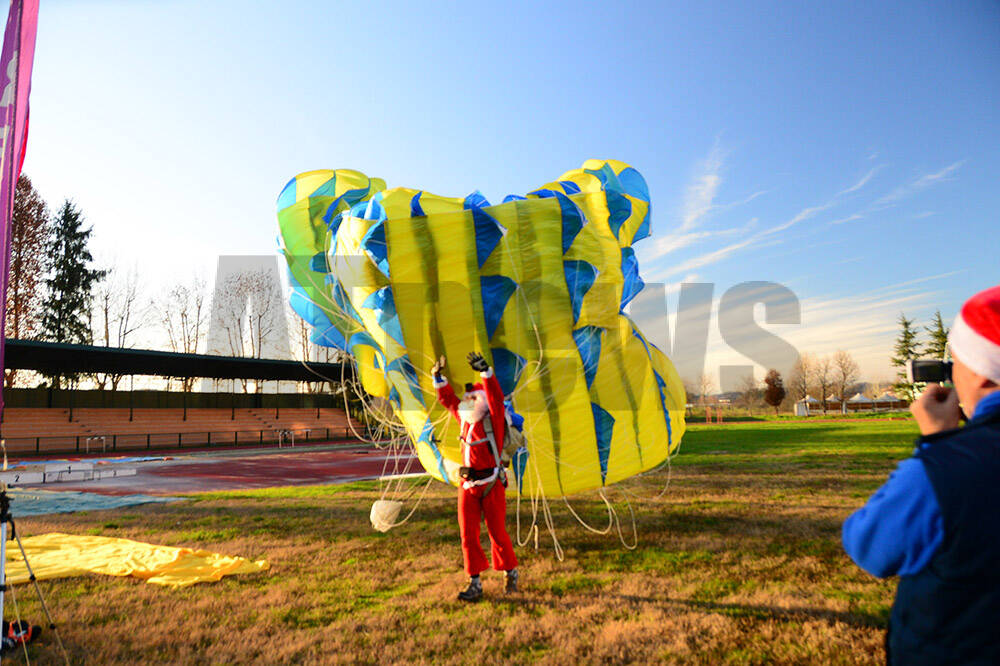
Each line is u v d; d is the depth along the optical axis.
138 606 4.11
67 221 38.12
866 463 12.13
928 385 1.56
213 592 4.42
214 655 3.30
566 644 3.33
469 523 4.30
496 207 4.87
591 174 6.09
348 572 4.95
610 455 5.39
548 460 5.25
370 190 6.14
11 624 3.51
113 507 8.70
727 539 5.70
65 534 6.59
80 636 3.57
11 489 11.62
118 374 30.30
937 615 1.20
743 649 3.18
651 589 4.28
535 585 4.50
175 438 30.41
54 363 26.20
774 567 4.71
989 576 1.14
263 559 5.41
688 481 9.95
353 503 8.80
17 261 34.62
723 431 28.36
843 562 4.80
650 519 6.82
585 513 7.39
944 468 1.21
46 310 36.97
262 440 32.34
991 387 1.33
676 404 6.48
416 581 4.68
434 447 5.48
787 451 15.59
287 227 5.90
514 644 3.37
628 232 6.02
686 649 3.20
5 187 3.59
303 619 3.85
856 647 3.14
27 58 3.84
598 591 4.30
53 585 4.61
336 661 3.19
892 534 1.28
